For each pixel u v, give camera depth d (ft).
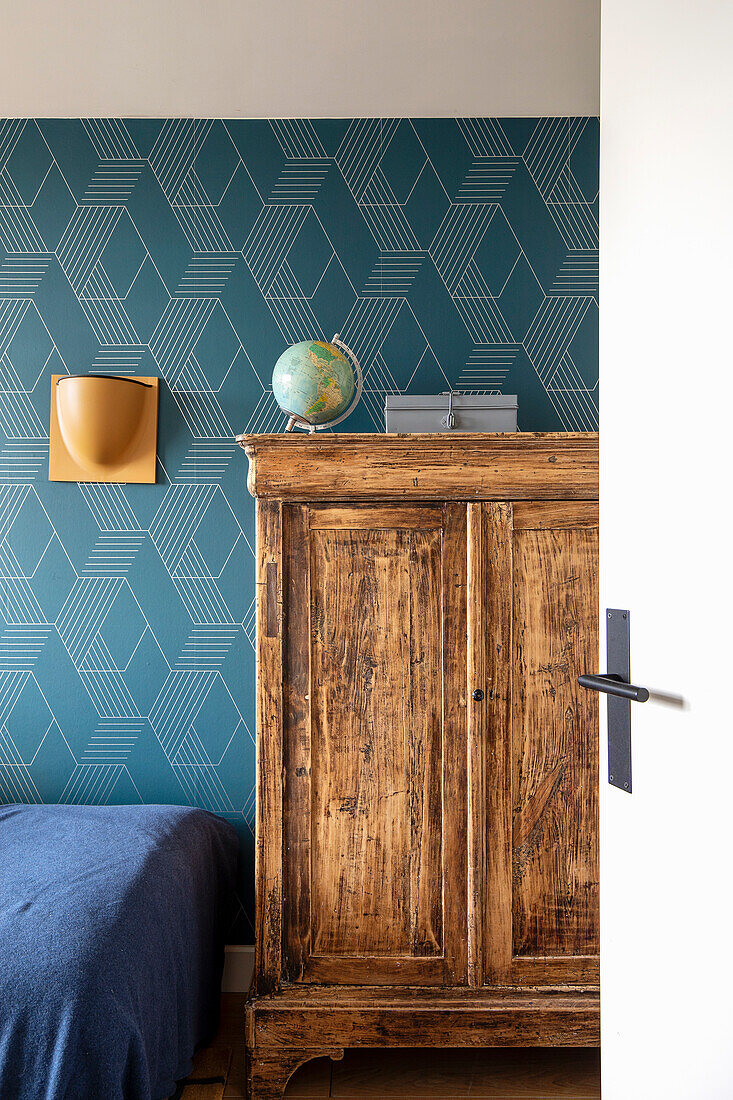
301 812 6.22
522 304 8.01
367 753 6.25
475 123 8.02
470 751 6.20
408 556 6.27
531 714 6.25
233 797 7.91
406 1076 6.43
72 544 7.96
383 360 8.00
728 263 2.59
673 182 2.93
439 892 6.22
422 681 6.26
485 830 6.20
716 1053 2.63
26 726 7.91
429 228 8.02
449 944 6.17
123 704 7.93
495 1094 6.18
